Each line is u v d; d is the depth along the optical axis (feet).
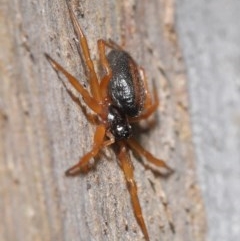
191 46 0.40
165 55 0.40
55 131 0.37
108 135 0.37
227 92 0.41
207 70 0.41
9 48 0.37
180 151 0.40
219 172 0.40
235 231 0.40
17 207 0.39
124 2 0.38
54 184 0.37
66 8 0.36
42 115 0.37
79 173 0.36
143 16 0.39
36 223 0.38
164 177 0.39
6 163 0.38
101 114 0.36
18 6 0.36
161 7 0.40
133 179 0.37
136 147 0.37
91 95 0.36
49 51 0.36
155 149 0.39
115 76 0.37
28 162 0.38
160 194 0.38
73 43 0.36
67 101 0.36
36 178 0.38
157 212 0.38
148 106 0.37
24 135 0.38
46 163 0.38
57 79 0.36
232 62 0.41
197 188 0.40
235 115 0.41
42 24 0.36
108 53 0.37
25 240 0.38
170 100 0.40
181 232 0.39
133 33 0.39
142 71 0.37
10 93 0.38
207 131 0.40
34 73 0.37
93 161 0.36
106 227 0.36
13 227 0.39
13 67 0.37
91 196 0.36
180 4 0.40
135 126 0.39
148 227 0.38
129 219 0.36
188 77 0.40
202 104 0.40
